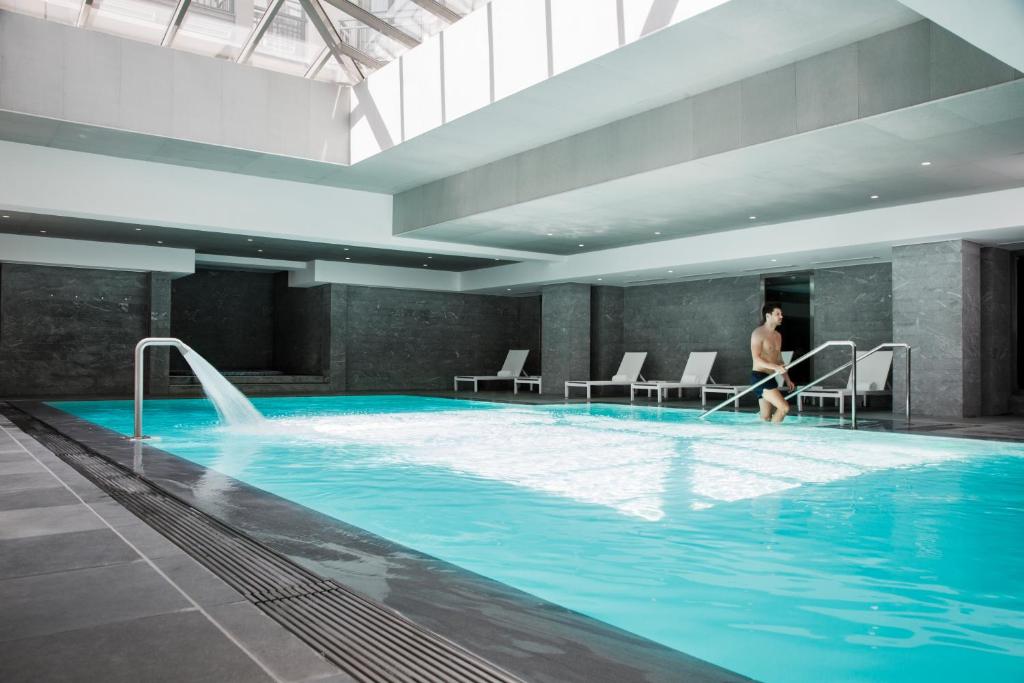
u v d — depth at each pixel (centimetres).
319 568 298
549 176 1019
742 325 1609
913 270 1143
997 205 1008
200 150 1056
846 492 531
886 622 274
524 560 357
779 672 230
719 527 426
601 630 242
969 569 343
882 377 1299
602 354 1847
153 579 270
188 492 457
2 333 1516
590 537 404
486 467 650
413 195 1306
